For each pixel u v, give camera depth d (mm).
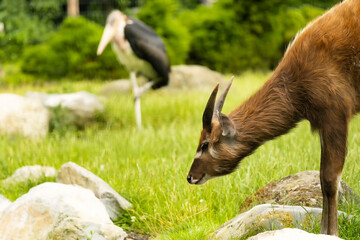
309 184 19500
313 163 23469
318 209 17578
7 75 61438
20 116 35750
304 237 14430
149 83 39344
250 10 59719
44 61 59906
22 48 68812
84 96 40188
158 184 22734
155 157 28688
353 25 16750
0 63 67000
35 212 18484
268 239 14508
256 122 17234
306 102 16984
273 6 59688
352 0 17078
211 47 59688
